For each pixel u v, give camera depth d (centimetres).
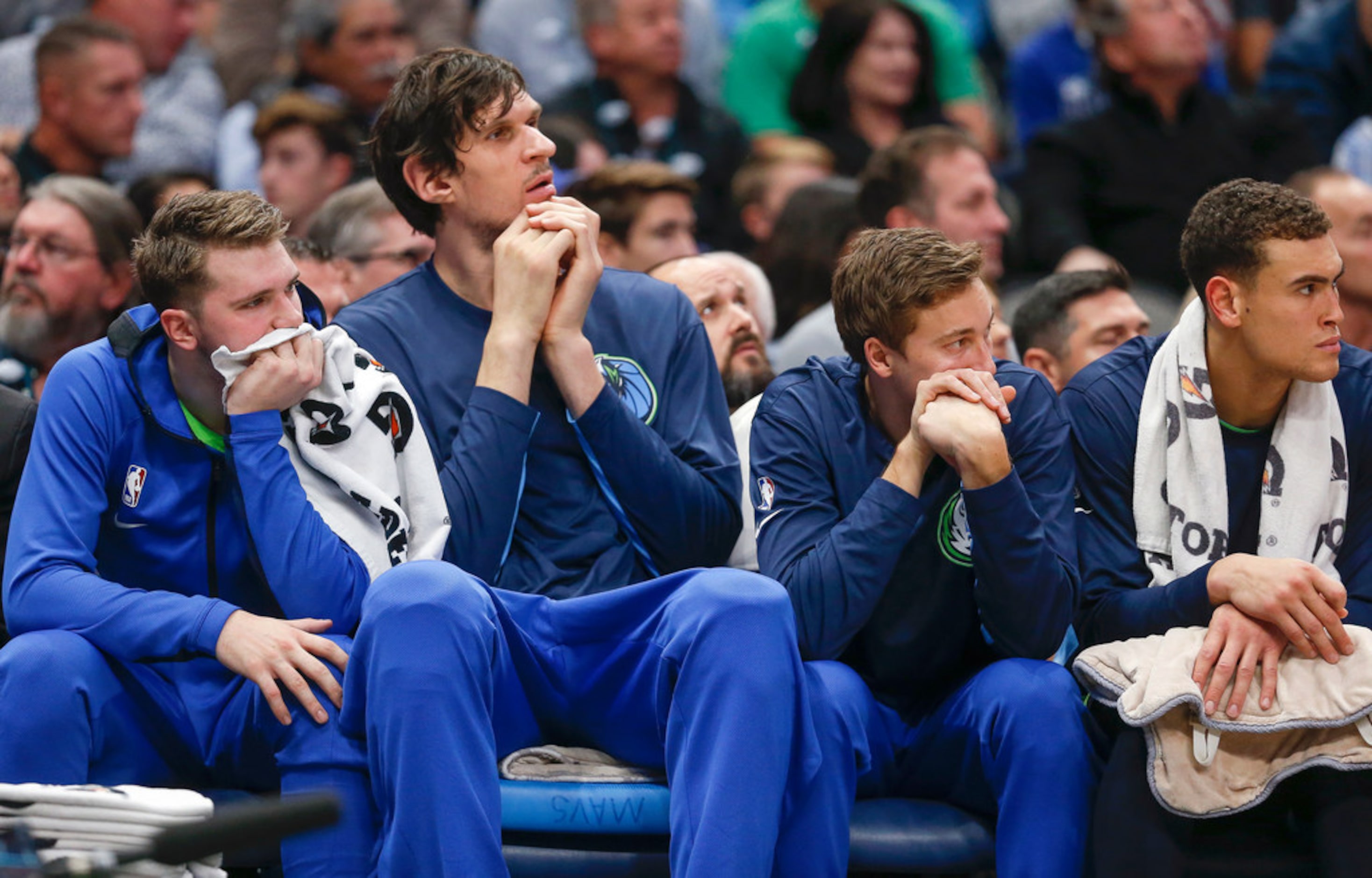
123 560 919
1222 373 945
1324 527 937
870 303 905
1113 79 1778
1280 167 1814
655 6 1900
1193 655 858
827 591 883
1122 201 1755
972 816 894
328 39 1897
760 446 964
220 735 878
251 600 923
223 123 1959
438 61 963
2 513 1012
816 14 2073
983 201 1509
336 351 919
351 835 816
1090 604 945
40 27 2042
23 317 1270
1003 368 963
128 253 1291
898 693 953
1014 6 2280
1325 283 905
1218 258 921
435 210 980
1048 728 852
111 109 1659
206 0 2216
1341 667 849
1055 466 934
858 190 1535
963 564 916
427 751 774
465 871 764
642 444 943
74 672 832
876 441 952
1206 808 841
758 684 795
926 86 1972
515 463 923
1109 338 1276
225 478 912
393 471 912
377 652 788
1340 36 2031
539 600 888
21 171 1652
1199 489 938
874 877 926
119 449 909
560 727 902
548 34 2111
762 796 784
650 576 980
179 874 754
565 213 956
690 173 1912
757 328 1233
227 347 873
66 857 546
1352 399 952
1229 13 2303
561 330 945
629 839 859
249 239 872
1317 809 855
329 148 1661
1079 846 848
